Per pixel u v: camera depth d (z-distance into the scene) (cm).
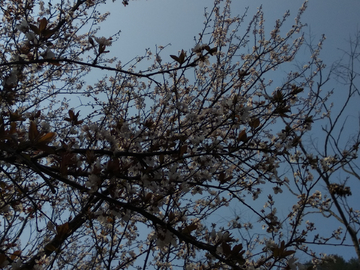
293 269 203
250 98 400
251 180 350
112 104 376
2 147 164
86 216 238
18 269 195
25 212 367
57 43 452
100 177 188
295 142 254
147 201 202
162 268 364
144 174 209
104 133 242
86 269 377
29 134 169
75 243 407
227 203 385
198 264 316
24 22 208
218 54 460
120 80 489
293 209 452
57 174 206
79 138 260
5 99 250
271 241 228
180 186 224
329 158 428
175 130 349
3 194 300
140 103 422
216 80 482
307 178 377
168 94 321
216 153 226
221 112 239
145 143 336
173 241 197
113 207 210
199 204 413
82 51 474
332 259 437
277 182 256
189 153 252
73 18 461
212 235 192
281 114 233
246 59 498
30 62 208
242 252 177
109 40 215
